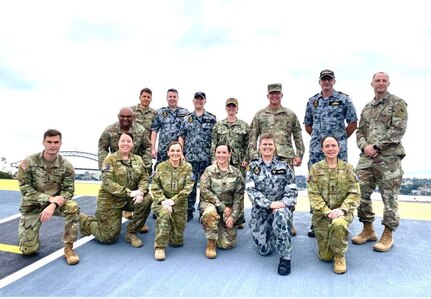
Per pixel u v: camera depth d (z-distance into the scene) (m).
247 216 5.75
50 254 3.96
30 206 3.88
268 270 3.62
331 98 4.75
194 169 5.54
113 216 4.22
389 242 4.14
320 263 3.80
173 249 4.21
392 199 4.12
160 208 4.08
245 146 5.43
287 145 4.96
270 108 5.07
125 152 4.29
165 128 5.89
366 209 4.37
